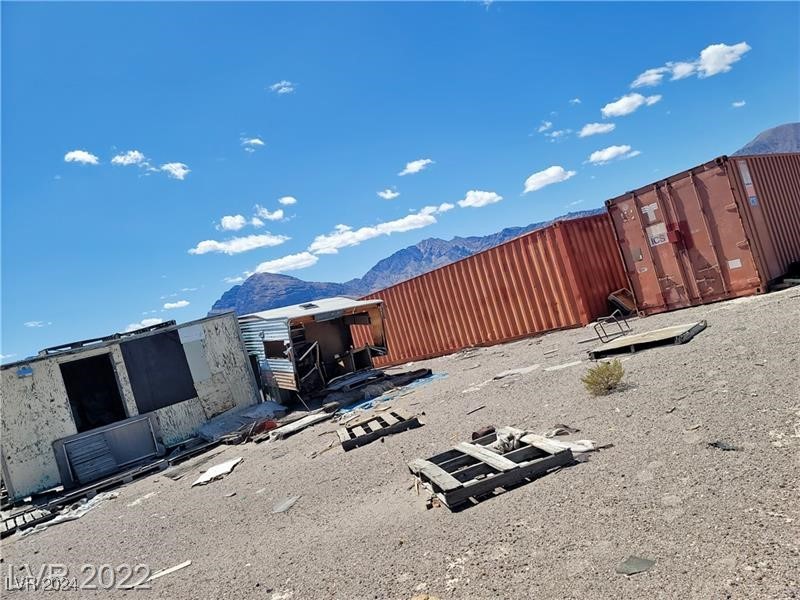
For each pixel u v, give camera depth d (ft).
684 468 12.60
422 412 29.04
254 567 15.21
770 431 13.05
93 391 54.44
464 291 53.52
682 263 35.58
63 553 23.66
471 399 28.25
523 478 15.20
